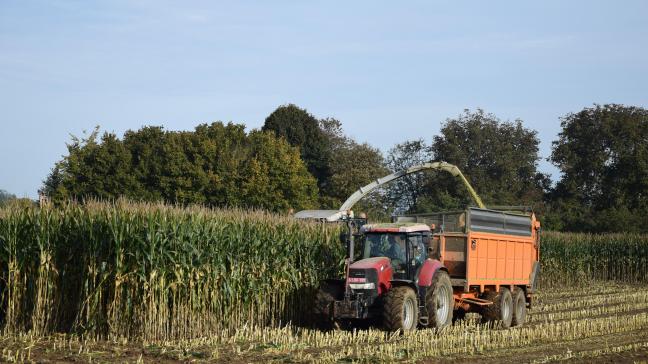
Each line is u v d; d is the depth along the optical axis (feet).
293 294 88.48
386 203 285.84
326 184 312.91
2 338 69.97
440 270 82.64
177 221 76.54
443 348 67.51
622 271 195.72
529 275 102.37
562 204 296.51
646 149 301.43
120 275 71.87
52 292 74.79
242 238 82.74
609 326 88.02
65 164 195.62
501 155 285.43
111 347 66.90
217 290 79.61
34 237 74.79
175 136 208.13
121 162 197.67
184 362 59.41
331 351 65.77
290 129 317.01
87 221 74.64
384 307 74.38
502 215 94.17
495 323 89.76
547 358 63.62
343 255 93.97
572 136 315.78
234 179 211.20
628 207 298.15
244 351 64.85
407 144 294.25
